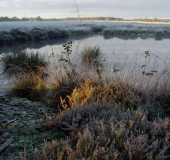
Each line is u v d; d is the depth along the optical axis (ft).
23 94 16.20
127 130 8.25
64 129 9.45
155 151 7.42
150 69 18.63
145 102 13.48
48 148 7.57
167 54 36.37
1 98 13.87
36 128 9.89
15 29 69.36
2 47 49.21
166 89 14.11
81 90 13.73
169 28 114.83
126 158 7.18
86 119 9.73
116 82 14.85
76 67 17.54
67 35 85.15
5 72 23.41
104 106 11.35
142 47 46.70
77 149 7.34
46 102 14.48
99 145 7.50
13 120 10.44
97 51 30.27
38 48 47.16
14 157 7.62
